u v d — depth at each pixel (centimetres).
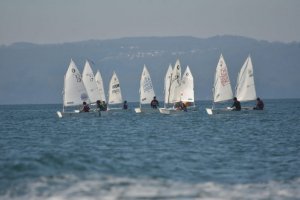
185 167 9088
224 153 11112
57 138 14950
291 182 7706
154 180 7750
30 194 6756
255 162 9731
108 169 8638
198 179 7912
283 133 16225
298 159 10125
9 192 6862
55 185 7256
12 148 12206
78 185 7275
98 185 7300
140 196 6719
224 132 16625
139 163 9475
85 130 17888
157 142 13575
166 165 9288
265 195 6862
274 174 8394
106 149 11894
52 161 9025
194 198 6650
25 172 8100
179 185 7412
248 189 7200
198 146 12538
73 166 8712
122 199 6562
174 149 11900
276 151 11456
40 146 12675
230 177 8112
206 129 17838
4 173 8044
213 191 7050
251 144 12975
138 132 16850
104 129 18225
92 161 9369
